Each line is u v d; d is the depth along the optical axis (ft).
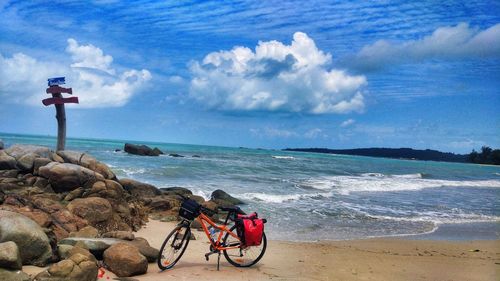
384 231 41.63
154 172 80.07
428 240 37.93
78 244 21.01
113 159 111.75
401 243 35.68
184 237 22.80
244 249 23.65
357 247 32.81
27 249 18.72
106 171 40.22
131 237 24.14
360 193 74.13
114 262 19.99
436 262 28.55
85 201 29.37
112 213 30.48
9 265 16.78
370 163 234.17
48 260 19.25
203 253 26.03
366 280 22.79
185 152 212.64
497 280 24.39
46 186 34.47
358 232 40.34
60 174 34.27
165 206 40.83
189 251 26.22
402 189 88.07
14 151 37.52
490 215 57.52
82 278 17.44
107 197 33.60
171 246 22.39
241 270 22.68
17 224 18.90
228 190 63.93
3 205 26.53
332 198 63.93
